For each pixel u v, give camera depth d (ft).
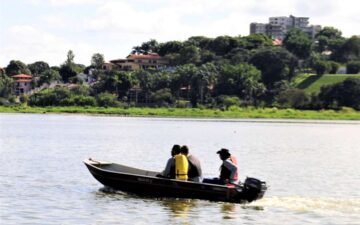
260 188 118.93
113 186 131.34
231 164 124.06
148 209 115.34
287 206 119.96
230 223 105.70
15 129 415.64
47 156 214.69
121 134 372.58
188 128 468.34
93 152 238.27
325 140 346.13
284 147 285.43
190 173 126.31
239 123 590.55
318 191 141.79
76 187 139.03
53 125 486.79
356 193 139.03
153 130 429.38
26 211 111.86
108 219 106.73
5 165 182.09
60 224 102.32
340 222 107.04
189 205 119.34
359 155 245.04
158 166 191.83
